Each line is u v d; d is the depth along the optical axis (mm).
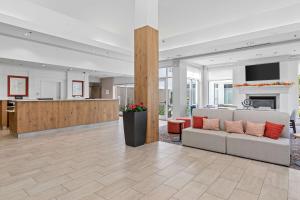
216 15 5352
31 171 2793
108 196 2113
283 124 3559
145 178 2568
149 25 4238
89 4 4656
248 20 5523
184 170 2850
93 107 6969
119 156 3469
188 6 4781
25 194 2148
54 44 6457
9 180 2496
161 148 3988
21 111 5078
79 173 2723
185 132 4223
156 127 4551
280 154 3094
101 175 2656
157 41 4496
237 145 3523
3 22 4324
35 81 7984
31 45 6117
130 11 5051
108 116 7539
